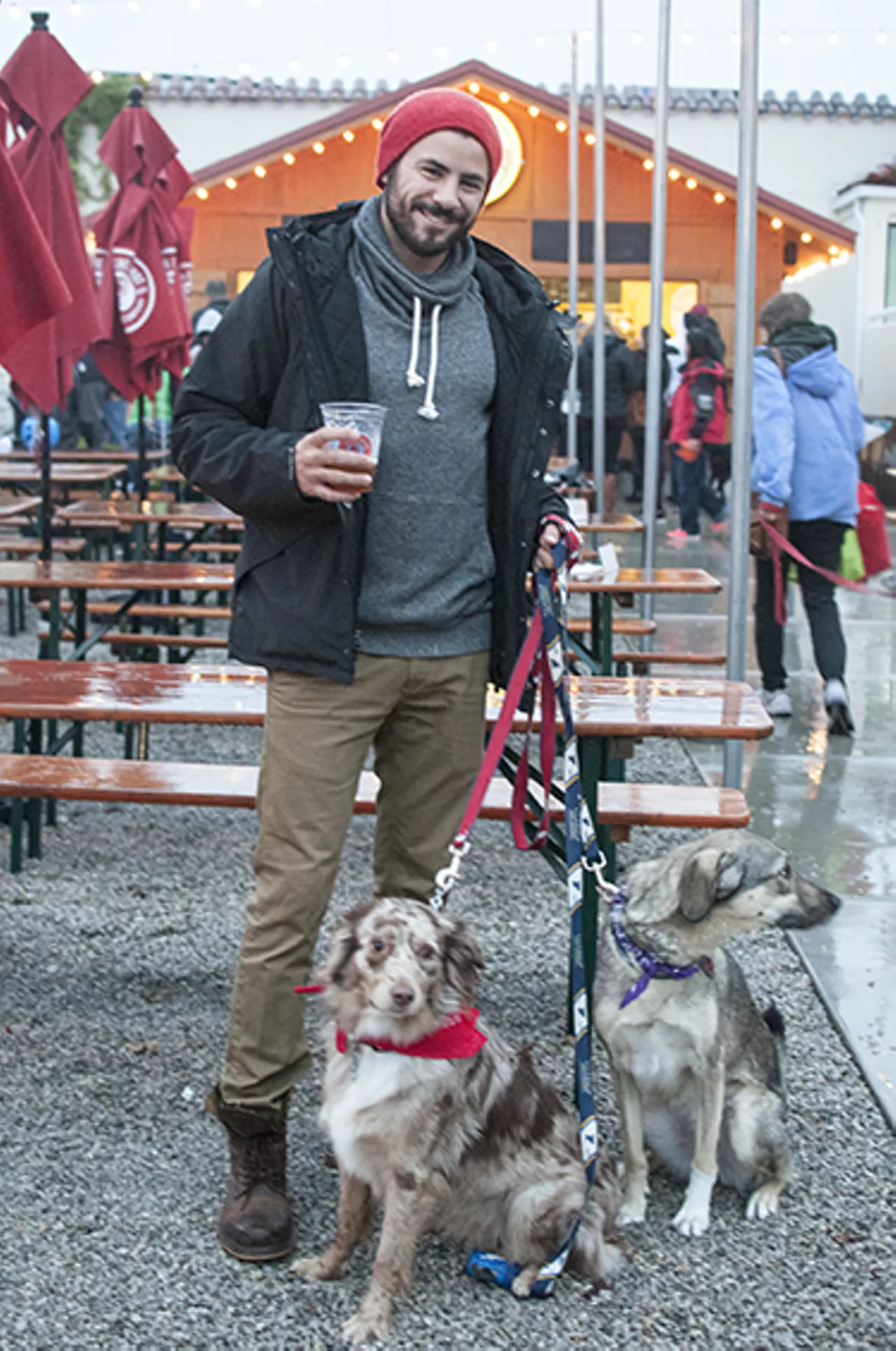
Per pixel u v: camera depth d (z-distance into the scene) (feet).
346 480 8.25
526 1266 8.82
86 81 20.48
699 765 21.22
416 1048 8.13
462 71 60.95
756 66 16.33
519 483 9.48
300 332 8.79
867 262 69.05
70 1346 8.19
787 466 22.54
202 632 29.22
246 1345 8.24
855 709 24.93
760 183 71.67
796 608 35.81
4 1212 9.55
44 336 20.52
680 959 9.31
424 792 9.84
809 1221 9.73
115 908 15.46
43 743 19.51
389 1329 8.36
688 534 48.44
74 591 21.31
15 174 13.58
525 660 9.22
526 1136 8.77
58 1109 10.98
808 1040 12.37
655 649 29.37
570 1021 12.41
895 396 64.18
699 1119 9.56
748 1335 8.46
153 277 29.89
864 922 15.01
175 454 9.16
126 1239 9.29
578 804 9.37
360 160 61.72
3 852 17.31
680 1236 9.53
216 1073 11.66
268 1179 9.26
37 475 32.35
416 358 9.01
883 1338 8.45
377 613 9.15
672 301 64.49
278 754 9.14
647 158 63.16
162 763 13.82
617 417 46.98
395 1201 8.29
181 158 69.31
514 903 15.81
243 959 9.16
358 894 16.06
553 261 63.82
